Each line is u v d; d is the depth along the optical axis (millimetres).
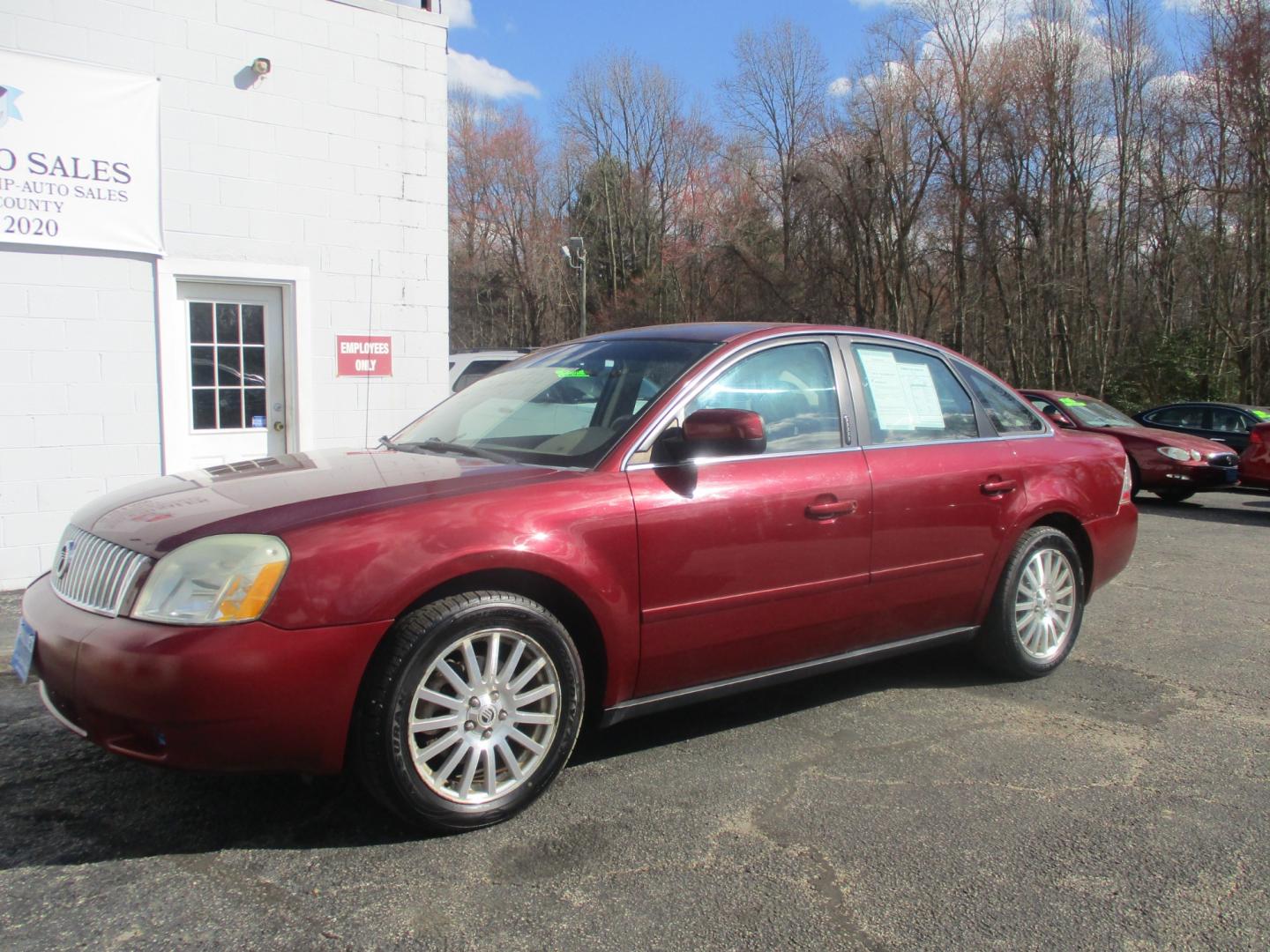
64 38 6297
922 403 4352
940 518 4145
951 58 32562
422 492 3068
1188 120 27234
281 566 2715
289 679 2682
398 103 7707
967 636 4426
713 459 3541
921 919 2586
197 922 2500
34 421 6336
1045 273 29922
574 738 3188
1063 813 3230
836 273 36125
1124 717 4172
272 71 7094
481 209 52625
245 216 7074
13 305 6203
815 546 3723
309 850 2891
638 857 2887
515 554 2994
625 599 3262
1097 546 4879
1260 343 25625
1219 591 6801
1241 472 11781
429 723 2885
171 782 3354
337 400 7625
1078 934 2529
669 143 54438
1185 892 2744
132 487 3582
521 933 2482
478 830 3025
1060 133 29688
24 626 3137
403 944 2424
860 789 3393
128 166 6535
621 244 55438
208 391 7133
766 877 2785
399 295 7844
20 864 2783
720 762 3615
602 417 3627
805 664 3852
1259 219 25062
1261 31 24625
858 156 34156
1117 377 28156
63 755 3582
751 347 3848
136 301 6652
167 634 2645
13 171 6102
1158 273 29016
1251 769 3621
